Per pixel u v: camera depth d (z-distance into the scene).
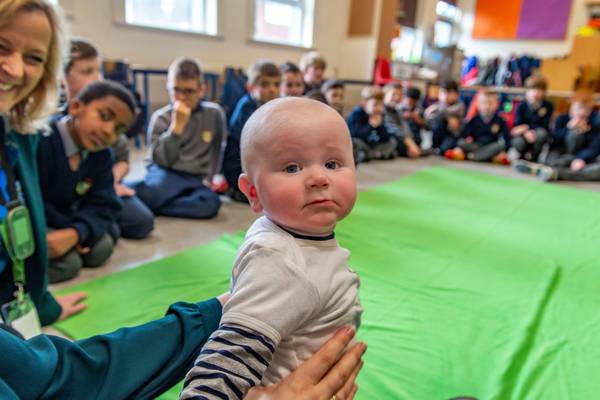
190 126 2.15
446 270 1.49
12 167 0.90
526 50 7.27
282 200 0.46
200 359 0.41
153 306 1.19
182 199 2.02
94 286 1.29
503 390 0.89
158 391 0.54
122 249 1.63
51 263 1.32
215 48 4.34
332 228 0.51
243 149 0.50
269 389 0.45
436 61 6.42
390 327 1.12
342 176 0.47
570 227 2.03
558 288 1.39
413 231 1.87
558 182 3.14
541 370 0.97
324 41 5.59
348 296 0.51
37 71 0.83
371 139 3.72
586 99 3.53
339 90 3.28
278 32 5.12
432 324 1.15
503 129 4.03
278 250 0.45
